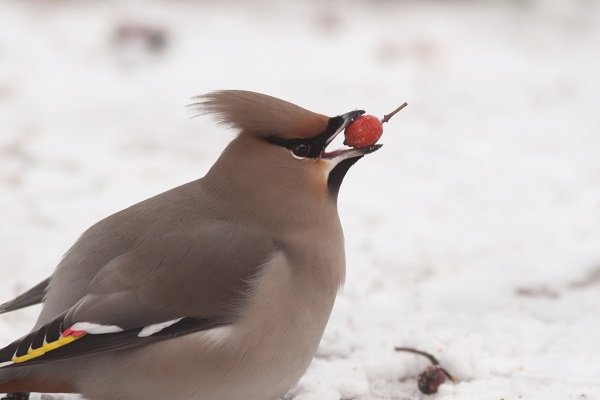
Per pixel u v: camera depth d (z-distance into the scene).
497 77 19.47
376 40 21.81
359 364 9.77
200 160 15.15
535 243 12.79
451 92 18.42
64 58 19.17
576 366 9.89
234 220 8.55
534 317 11.00
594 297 11.34
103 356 8.16
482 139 16.44
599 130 16.83
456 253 12.59
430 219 13.60
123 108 16.83
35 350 7.89
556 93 18.72
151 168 14.66
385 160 15.62
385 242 12.80
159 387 8.23
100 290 8.16
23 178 13.96
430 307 11.23
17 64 18.45
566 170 15.09
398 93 18.28
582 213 13.62
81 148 15.16
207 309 8.19
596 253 11.88
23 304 9.06
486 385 9.53
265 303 8.22
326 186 8.66
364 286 11.53
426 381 9.46
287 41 21.47
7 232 12.42
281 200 8.57
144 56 19.33
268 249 8.41
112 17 22.14
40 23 21.34
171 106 17.02
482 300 11.34
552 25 23.77
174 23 22.27
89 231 8.71
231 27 22.33
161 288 8.18
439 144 16.23
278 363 8.34
